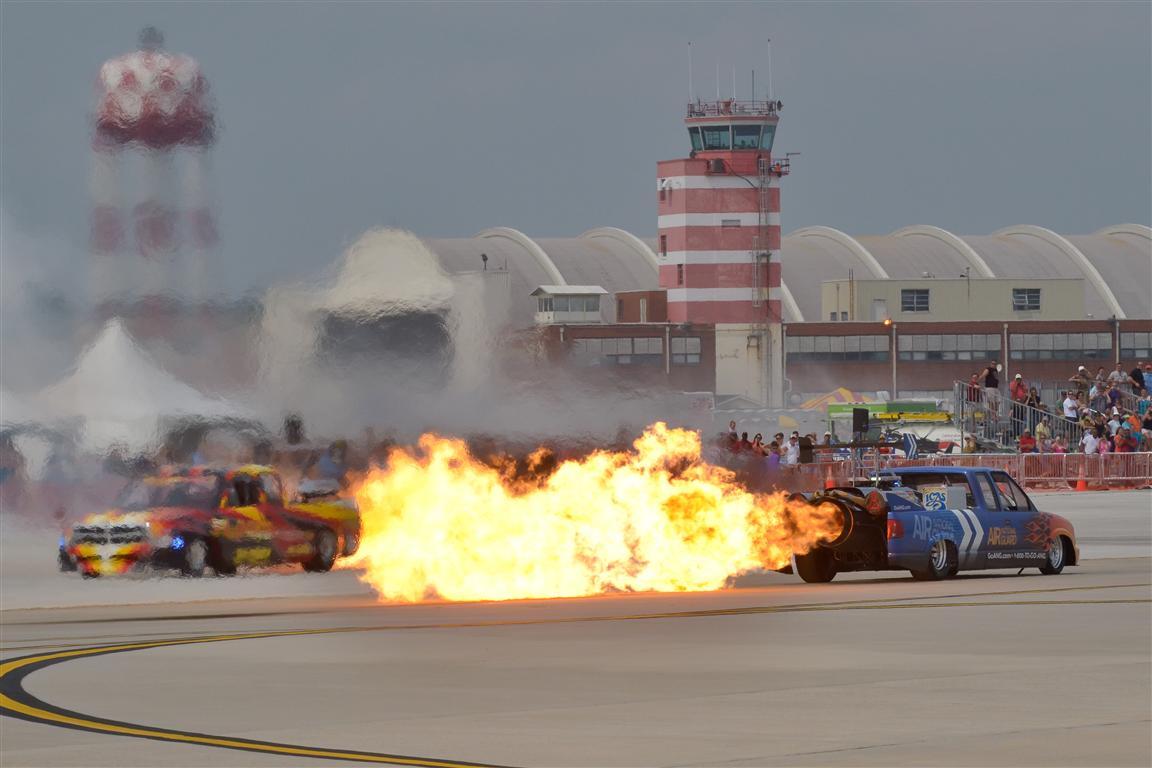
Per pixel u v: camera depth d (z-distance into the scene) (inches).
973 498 3767.2
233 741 1651.1
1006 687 1995.6
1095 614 2878.9
